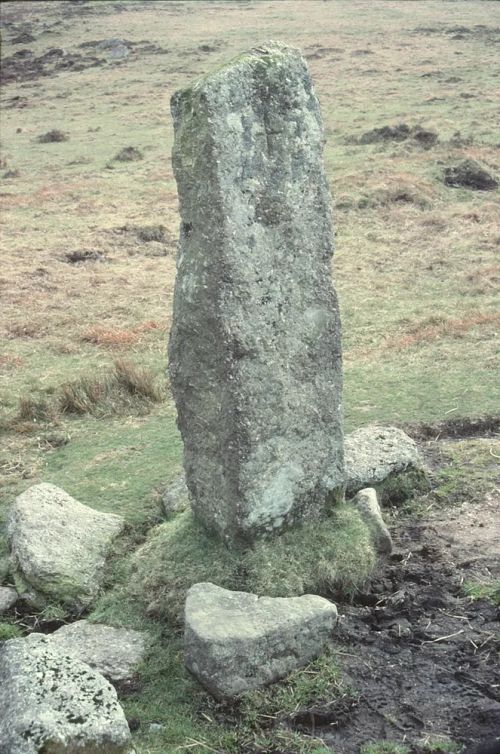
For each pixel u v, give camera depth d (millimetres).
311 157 6074
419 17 57312
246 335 5949
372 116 30812
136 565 6660
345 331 13281
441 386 10523
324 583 6391
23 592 6629
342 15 59781
